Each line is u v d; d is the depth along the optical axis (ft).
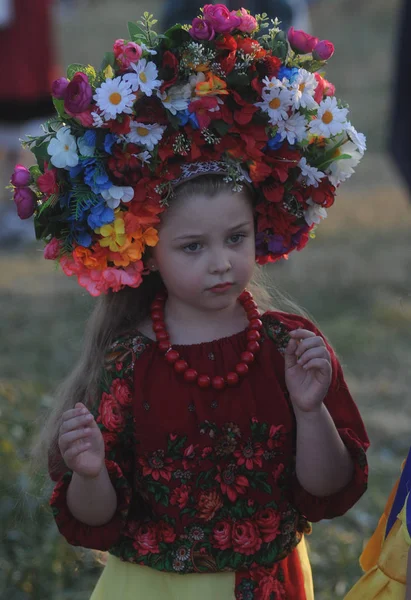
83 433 14.35
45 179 14.53
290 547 15.49
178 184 14.78
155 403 15.30
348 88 91.04
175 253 15.02
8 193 58.44
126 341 15.85
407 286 45.70
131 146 14.43
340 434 15.51
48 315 42.65
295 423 15.60
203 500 15.10
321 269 48.70
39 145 14.80
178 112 14.57
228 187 14.87
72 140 14.43
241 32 14.97
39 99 50.01
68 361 37.01
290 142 15.02
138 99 14.44
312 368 14.88
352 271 48.11
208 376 15.38
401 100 37.55
